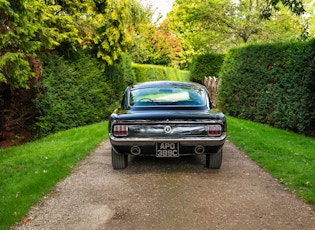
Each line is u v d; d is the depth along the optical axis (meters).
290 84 11.23
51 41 10.84
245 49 14.61
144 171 6.46
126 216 4.39
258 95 13.48
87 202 4.90
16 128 11.95
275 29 27.41
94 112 14.97
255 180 5.87
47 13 11.80
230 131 10.47
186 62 47.81
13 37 8.70
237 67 15.19
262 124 12.85
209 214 4.43
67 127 13.03
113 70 16.66
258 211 4.52
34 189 5.35
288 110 11.34
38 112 11.73
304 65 10.67
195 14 28.38
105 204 4.82
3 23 8.86
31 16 9.95
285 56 11.76
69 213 4.52
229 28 29.23
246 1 28.27
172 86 6.97
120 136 5.89
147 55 35.78
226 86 16.39
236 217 4.33
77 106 13.50
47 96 11.41
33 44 9.12
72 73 13.22
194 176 6.11
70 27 12.89
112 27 14.75
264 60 13.06
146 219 4.29
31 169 6.58
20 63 8.41
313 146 8.84
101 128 11.55
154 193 5.23
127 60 19.38
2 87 10.70
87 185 5.66
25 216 4.44
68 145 8.82
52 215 4.46
